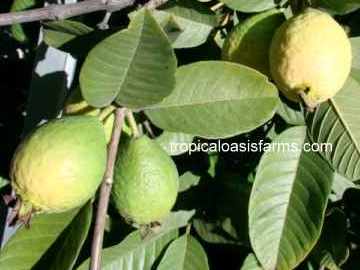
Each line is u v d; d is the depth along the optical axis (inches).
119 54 37.9
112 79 39.0
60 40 47.1
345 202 55.0
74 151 36.2
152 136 47.3
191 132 42.8
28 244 43.2
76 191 36.2
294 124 47.8
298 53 39.0
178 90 43.3
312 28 39.1
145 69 38.5
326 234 52.1
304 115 47.5
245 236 50.2
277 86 42.4
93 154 37.0
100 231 36.3
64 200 36.2
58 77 55.7
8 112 72.5
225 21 48.4
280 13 43.5
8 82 74.5
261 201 47.3
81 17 52.9
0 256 42.7
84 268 47.6
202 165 52.7
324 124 46.6
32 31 63.2
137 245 51.9
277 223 47.4
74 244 41.3
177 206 52.2
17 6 56.3
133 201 39.9
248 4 43.6
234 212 50.9
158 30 36.4
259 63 43.3
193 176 52.4
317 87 39.4
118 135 38.9
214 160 52.8
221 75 42.6
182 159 52.6
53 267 41.4
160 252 52.5
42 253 42.8
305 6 44.1
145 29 36.7
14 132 70.9
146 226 41.6
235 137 51.9
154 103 39.1
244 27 43.3
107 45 37.4
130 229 52.2
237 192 51.4
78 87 43.2
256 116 42.3
